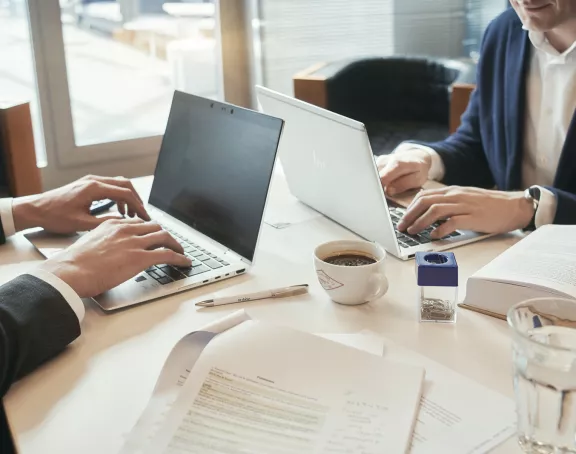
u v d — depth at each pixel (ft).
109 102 8.48
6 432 2.90
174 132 4.40
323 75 8.71
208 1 8.91
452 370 2.65
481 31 10.93
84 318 3.16
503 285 3.02
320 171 4.09
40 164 8.00
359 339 2.86
